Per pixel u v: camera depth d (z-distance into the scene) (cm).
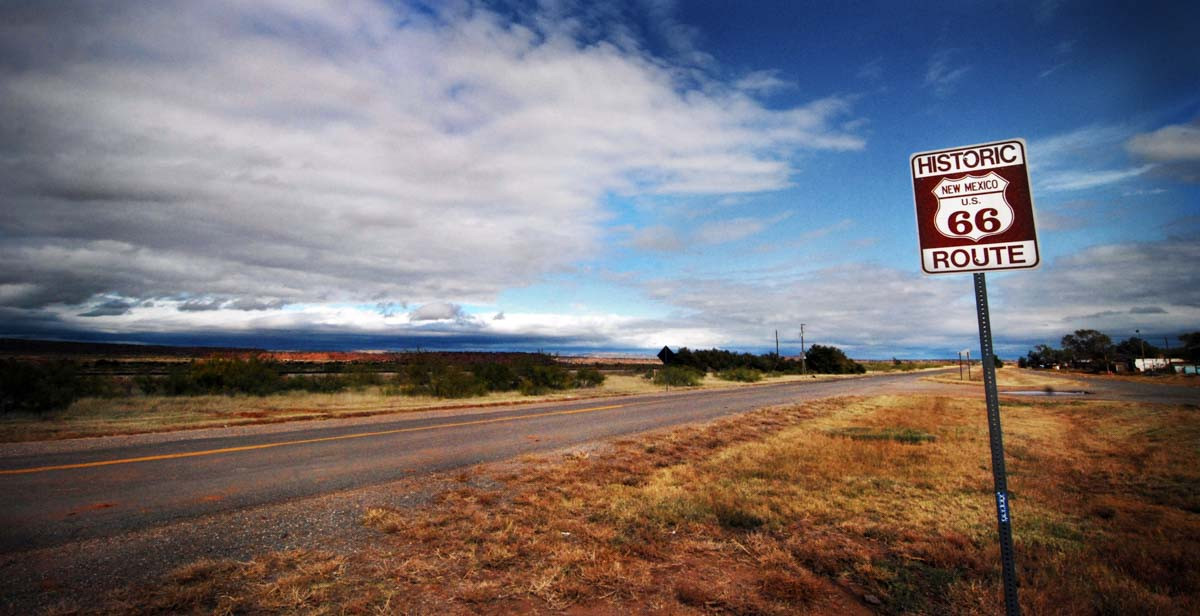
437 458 879
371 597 363
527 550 457
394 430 1221
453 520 539
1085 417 1501
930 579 409
